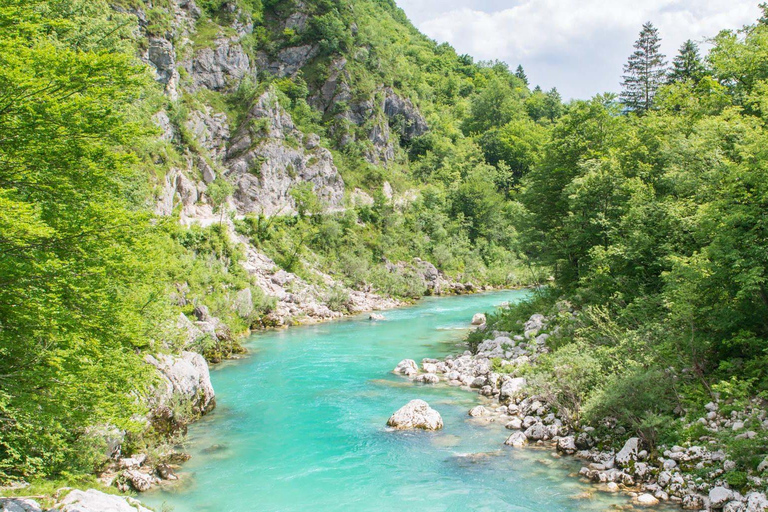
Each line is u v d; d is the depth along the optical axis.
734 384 13.54
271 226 53.03
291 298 43.78
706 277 15.24
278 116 66.38
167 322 14.23
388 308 49.56
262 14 87.50
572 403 16.95
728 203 15.34
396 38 150.62
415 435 16.84
